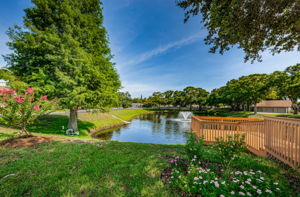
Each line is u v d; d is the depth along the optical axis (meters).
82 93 6.93
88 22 8.21
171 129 13.74
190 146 3.06
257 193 1.78
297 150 2.54
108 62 9.01
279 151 2.99
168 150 4.20
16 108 4.37
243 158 3.34
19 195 1.92
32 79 6.91
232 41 3.75
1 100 4.26
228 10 2.99
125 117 23.22
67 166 2.82
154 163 3.06
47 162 3.00
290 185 2.18
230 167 2.80
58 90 6.52
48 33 6.73
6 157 3.20
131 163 3.07
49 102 5.36
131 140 9.62
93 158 3.30
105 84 8.06
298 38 3.64
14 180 2.28
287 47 3.97
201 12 3.70
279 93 16.83
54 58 6.33
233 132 5.17
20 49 6.85
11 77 6.64
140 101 74.31
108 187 2.12
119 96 10.12
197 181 2.07
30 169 2.66
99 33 8.93
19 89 5.29
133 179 2.37
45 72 6.95
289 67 15.84
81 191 2.01
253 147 4.02
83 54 6.94
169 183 2.20
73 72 6.70
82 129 10.44
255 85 20.70
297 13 2.91
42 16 7.55
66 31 7.30
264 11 2.97
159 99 56.84
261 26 3.33
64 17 7.10
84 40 8.03
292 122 2.63
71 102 6.33
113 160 3.20
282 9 2.92
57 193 1.96
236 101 26.80
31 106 4.74
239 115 23.05
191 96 44.09
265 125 3.52
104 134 11.40
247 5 2.87
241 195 1.72
